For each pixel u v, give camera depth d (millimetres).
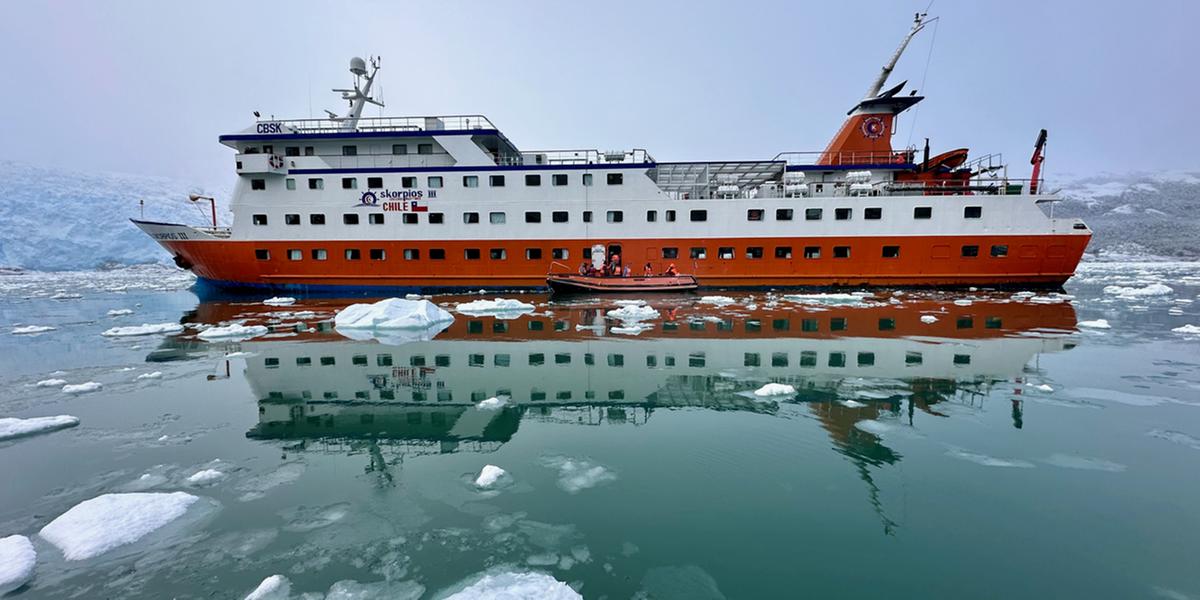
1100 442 6242
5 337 14398
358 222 22641
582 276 22203
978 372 9492
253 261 22812
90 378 9578
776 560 4059
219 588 3805
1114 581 3756
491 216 22672
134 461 6020
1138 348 11391
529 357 10969
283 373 9836
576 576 3879
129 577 3920
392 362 10633
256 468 5793
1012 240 21766
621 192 22531
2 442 6578
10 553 4133
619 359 10711
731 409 7570
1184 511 4684
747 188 25844
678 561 4055
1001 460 5777
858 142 24328
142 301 24562
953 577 3822
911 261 22156
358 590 3736
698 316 16094
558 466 5758
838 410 7492
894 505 4852
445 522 4656
